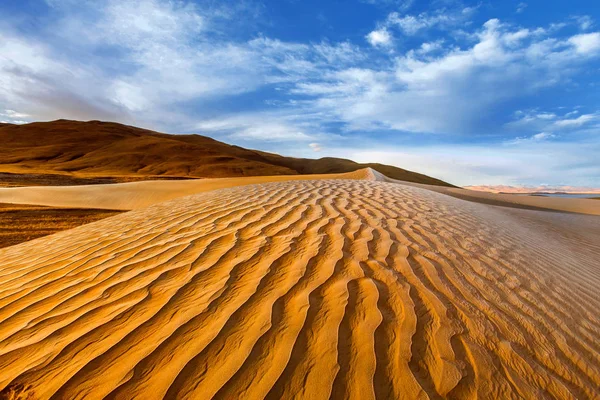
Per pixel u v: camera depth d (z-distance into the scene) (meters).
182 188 18.45
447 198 7.57
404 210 5.20
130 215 5.89
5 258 4.03
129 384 1.61
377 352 1.81
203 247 3.41
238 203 5.55
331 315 2.13
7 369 1.76
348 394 1.54
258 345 1.86
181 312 2.21
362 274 2.72
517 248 4.00
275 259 3.03
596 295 2.92
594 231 8.82
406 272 2.81
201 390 1.56
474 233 4.30
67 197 16.12
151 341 1.92
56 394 1.57
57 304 2.46
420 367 1.71
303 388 1.57
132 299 2.43
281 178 24.98
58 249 3.95
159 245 3.58
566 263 3.93
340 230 3.90
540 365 1.80
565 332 2.16
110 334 2.01
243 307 2.24
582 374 1.77
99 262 3.25
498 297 2.54
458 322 2.13
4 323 2.25
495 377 1.68
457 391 1.58
